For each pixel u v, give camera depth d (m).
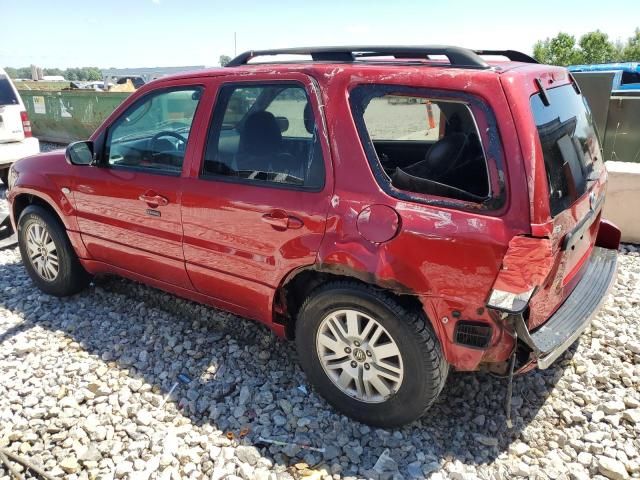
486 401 3.17
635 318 4.04
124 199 3.69
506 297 2.40
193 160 3.34
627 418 2.99
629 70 12.13
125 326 4.06
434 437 2.90
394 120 2.81
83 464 2.74
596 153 3.35
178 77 3.52
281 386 3.33
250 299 3.28
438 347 2.67
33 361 3.62
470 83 2.46
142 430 2.97
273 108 3.03
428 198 2.56
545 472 2.65
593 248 3.62
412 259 2.55
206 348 3.75
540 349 2.52
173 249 3.54
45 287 4.53
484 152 2.42
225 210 3.15
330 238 2.76
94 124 13.04
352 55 3.07
